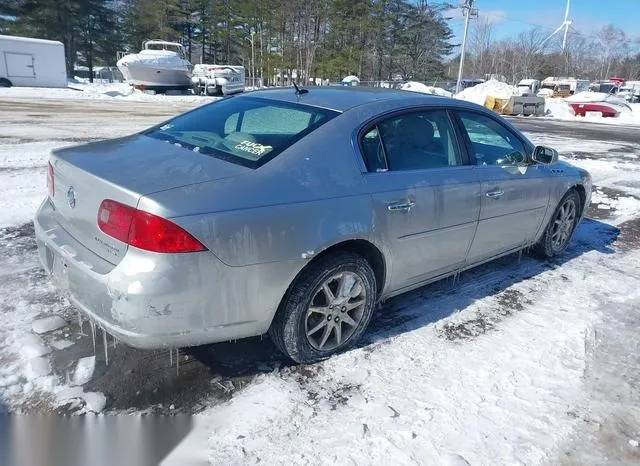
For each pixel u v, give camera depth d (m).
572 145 14.20
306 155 2.70
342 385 2.71
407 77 61.91
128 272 2.16
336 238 2.65
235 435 2.32
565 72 67.25
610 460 2.32
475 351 3.11
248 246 2.35
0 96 20.53
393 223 2.96
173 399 2.52
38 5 47.66
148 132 3.33
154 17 57.53
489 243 3.86
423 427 2.43
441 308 3.66
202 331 2.35
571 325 3.51
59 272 2.55
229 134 2.94
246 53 57.34
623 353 3.21
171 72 31.41
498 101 29.06
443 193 3.25
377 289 3.16
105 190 2.30
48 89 26.22
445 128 3.50
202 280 2.25
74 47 51.28
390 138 3.11
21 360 2.70
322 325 2.84
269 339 3.09
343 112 2.99
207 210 2.25
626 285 4.34
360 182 2.82
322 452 2.24
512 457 2.28
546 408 2.63
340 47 52.72
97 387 2.56
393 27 59.06
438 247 3.36
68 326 3.06
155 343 2.26
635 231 6.08
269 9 51.47
